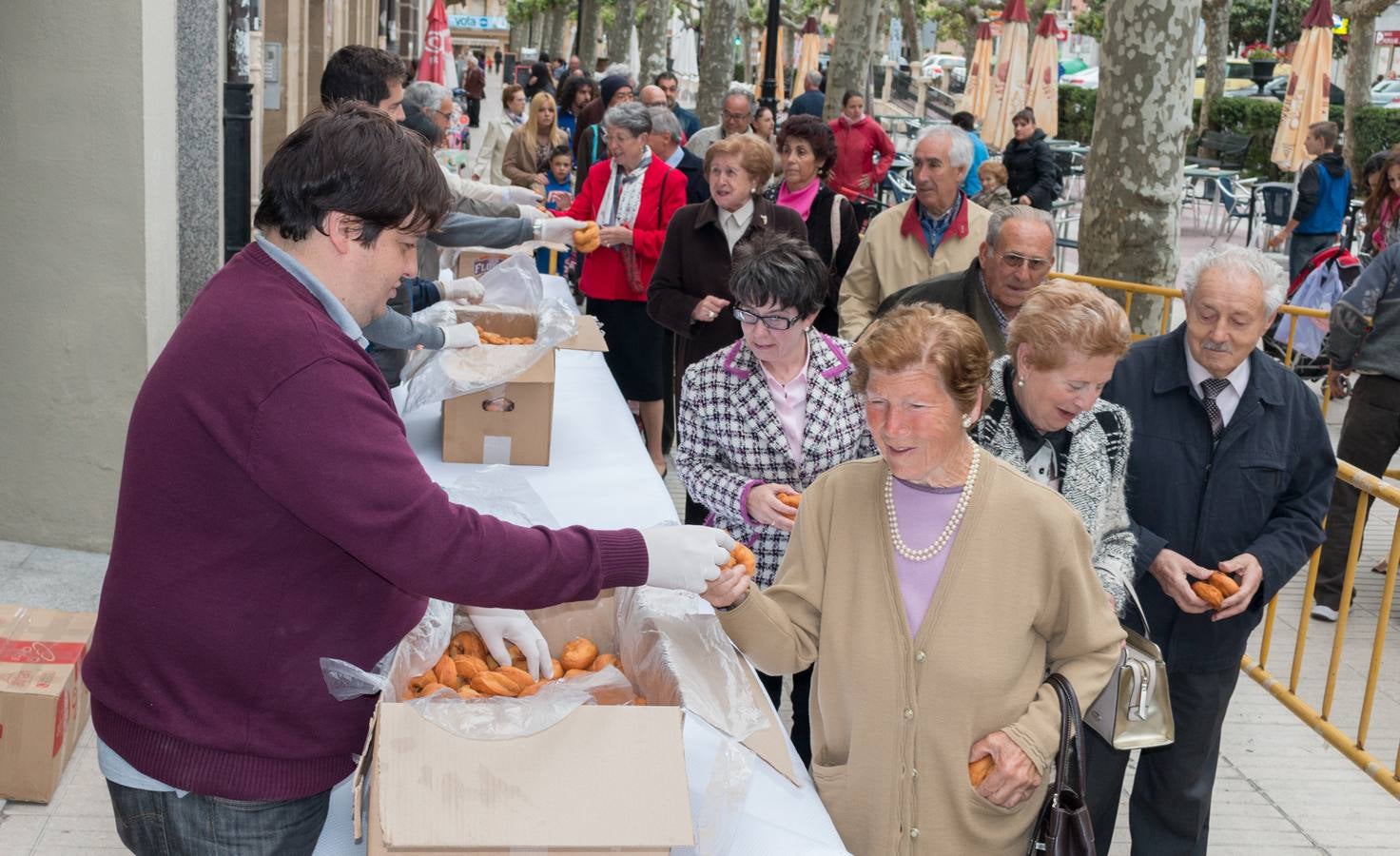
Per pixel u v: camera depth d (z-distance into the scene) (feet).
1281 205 49.78
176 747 5.98
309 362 5.82
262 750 6.04
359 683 6.10
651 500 11.59
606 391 15.47
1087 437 9.14
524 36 279.49
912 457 7.31
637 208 21.71
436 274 15.15
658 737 6.02
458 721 5.93
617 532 6.71
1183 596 9.88
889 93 140.46
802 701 11.76
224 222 19.13
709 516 11.35
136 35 15.30
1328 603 18.66
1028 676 7.79
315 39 42.70
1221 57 90.94
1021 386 9.06
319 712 6.14
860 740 7.74
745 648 7.68
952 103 130.72
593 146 32.45
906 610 7.66
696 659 7.14
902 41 188.65
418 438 13.00
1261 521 10.37
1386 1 77.87
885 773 7.66
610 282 21.81
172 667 5.97
